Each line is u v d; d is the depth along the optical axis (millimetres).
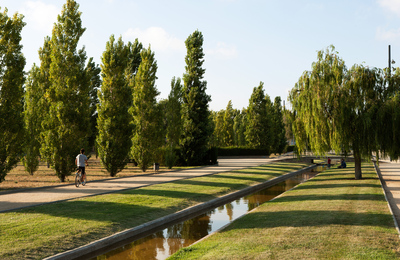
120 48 26656
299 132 24125
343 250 7398
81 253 8609
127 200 14195
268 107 70812
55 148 21719
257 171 30047
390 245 7766
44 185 19469
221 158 61938
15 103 19438
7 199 14211
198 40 40875
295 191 18297
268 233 9094
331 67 21375
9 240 8453
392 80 20719
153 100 32875
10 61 19188
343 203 13289
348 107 20094
